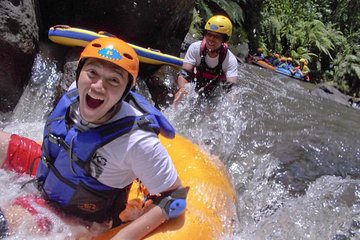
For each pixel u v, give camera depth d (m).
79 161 2.12
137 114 2.12
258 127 4.90
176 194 2.15
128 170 2.15
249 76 7.96
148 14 5.11
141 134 2.05
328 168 4.31
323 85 9.66
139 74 5.02
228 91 4.87
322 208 3.51
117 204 2.32
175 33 5.96
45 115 4.14
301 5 12.63
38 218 2.21
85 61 2.00
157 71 5.02
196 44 4.79
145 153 2.04
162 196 2.16
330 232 3.22
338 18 13.32
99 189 2.20
